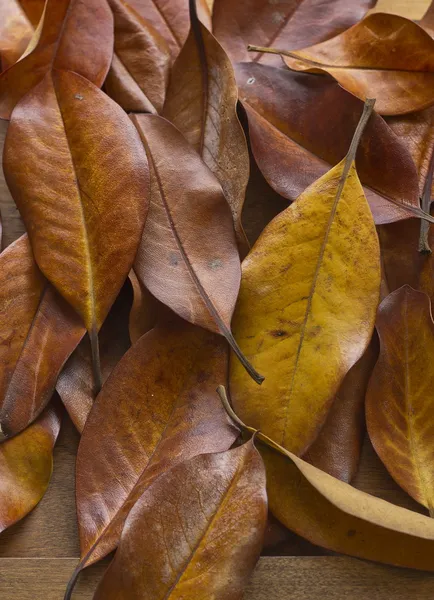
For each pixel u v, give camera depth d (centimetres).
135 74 67
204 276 61
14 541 62
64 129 62
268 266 62
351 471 63
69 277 61
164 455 60
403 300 64
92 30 65
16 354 62
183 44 68
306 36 68
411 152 67
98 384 62
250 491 58
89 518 60
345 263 61
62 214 62
